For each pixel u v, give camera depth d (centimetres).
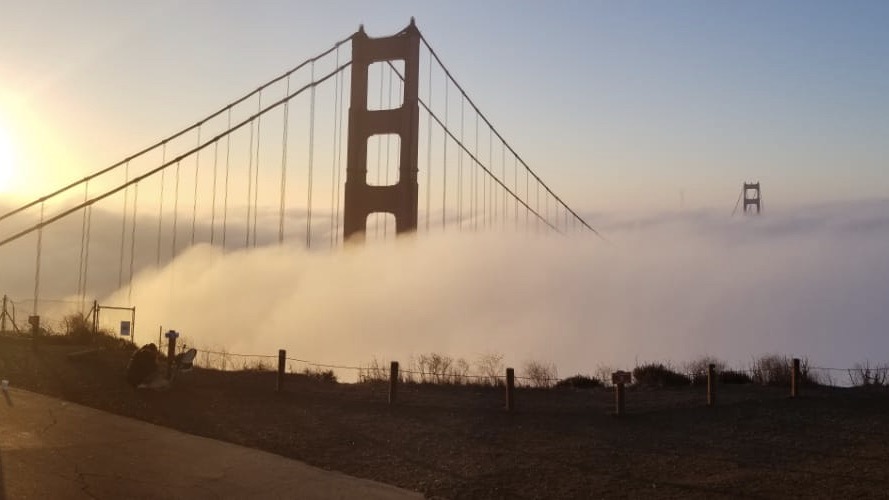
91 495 693
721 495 789
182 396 1284
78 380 1343
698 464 920
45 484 712
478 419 1184
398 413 1217
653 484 830
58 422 987
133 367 1341
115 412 1103
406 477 842
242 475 806
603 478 854
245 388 1408
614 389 1582
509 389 1251
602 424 1160
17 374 1346
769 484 831
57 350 1733
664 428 1134
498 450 981
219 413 1153
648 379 1731
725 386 1622
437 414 1218
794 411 1259
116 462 813
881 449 1000
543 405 1328
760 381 1681
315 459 903
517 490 803
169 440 941
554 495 787
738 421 1183
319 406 1257
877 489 811
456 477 848
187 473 796
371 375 1800
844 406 1301
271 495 743
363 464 891
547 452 976
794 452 984
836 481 844
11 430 916
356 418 1166
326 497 749
